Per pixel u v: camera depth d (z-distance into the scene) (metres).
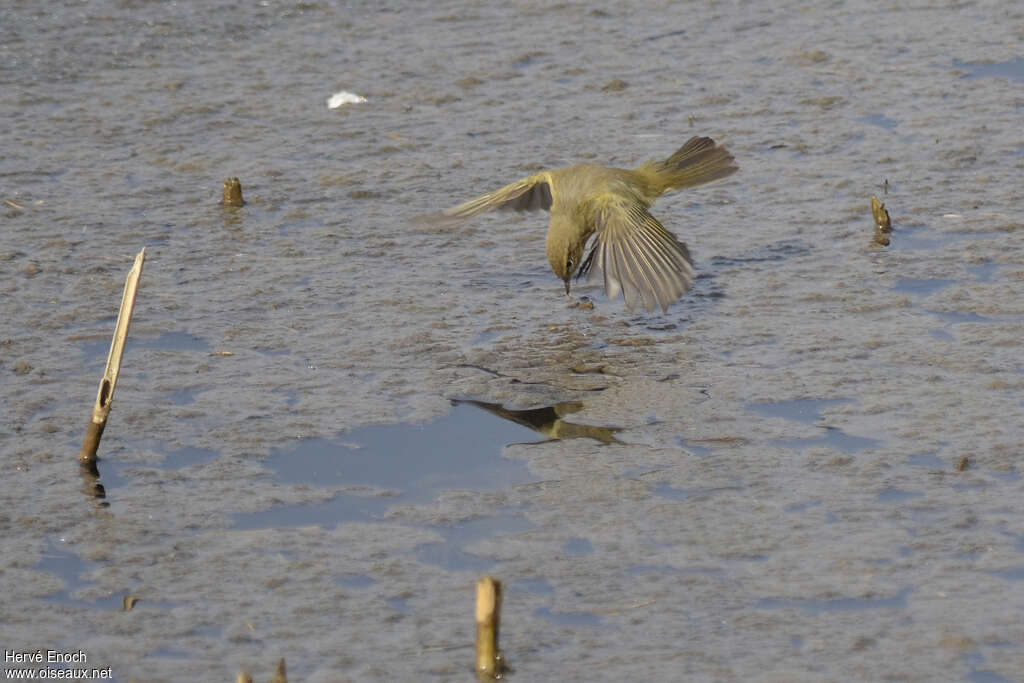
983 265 13.71
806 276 13.74
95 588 9.18
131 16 22.42
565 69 19.95
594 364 12.17
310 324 13.07
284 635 8.66
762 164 16.61
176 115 18.62
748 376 11.82
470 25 21.94
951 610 8.64
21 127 18.25
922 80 18.83
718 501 9.98
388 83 19.61
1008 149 16.55
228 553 9.55
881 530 9.52
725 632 8.54
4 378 12.04
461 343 12.64
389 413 11.45
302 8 22.80
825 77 19.17
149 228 15.29
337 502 10.17
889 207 15.22
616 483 10.28
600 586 9.05
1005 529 9.47
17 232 15.16
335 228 15.28
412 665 8.34
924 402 11.23
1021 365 11.74
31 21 22.16
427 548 9.57
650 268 11.65
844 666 8.16
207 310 13.36
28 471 10.56
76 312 13.31
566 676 8.17
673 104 18.53
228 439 11.05
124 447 10.92
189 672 8.32
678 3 22.69
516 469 10.56
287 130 18.14
